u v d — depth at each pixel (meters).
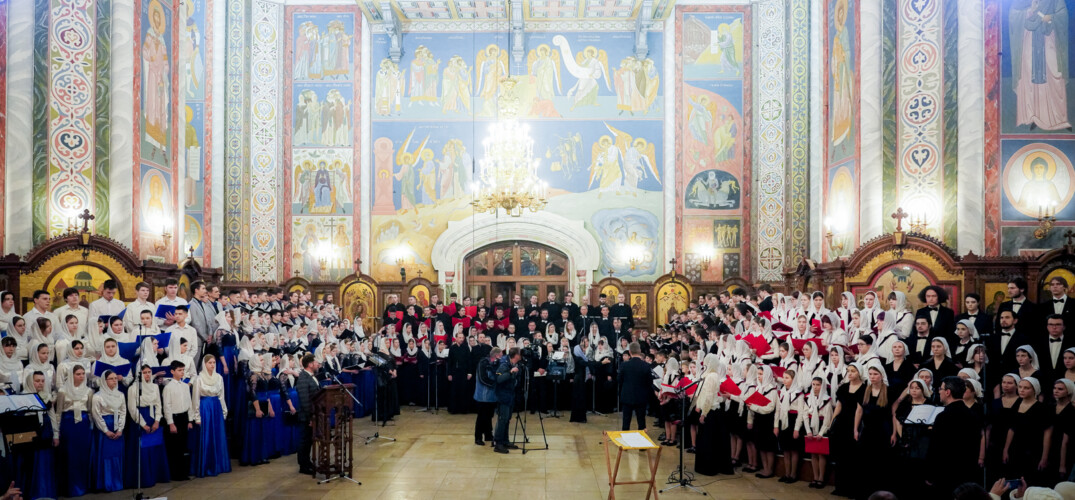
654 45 23.50
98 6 14.04
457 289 23.12
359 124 23.41
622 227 23.28
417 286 22.62
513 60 23.53
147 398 10.09
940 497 8.03
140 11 14.74
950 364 8.99
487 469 11.26
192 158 22.00
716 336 12.50
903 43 14.87
